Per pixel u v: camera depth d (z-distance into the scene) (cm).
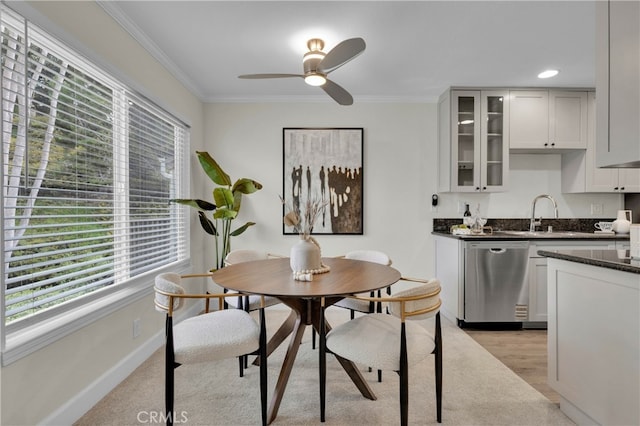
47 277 160
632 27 135
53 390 155
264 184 363
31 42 148
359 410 177
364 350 149
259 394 192
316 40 236
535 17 210
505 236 303
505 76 304
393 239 365
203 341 152
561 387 174
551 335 182
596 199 366
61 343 160
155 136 266
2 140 131
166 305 155
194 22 216
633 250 150
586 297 157
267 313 344
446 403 184
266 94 354
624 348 138
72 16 167
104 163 201
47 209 160
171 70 279
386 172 365
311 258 186
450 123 332
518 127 330
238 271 200
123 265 221
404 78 310
